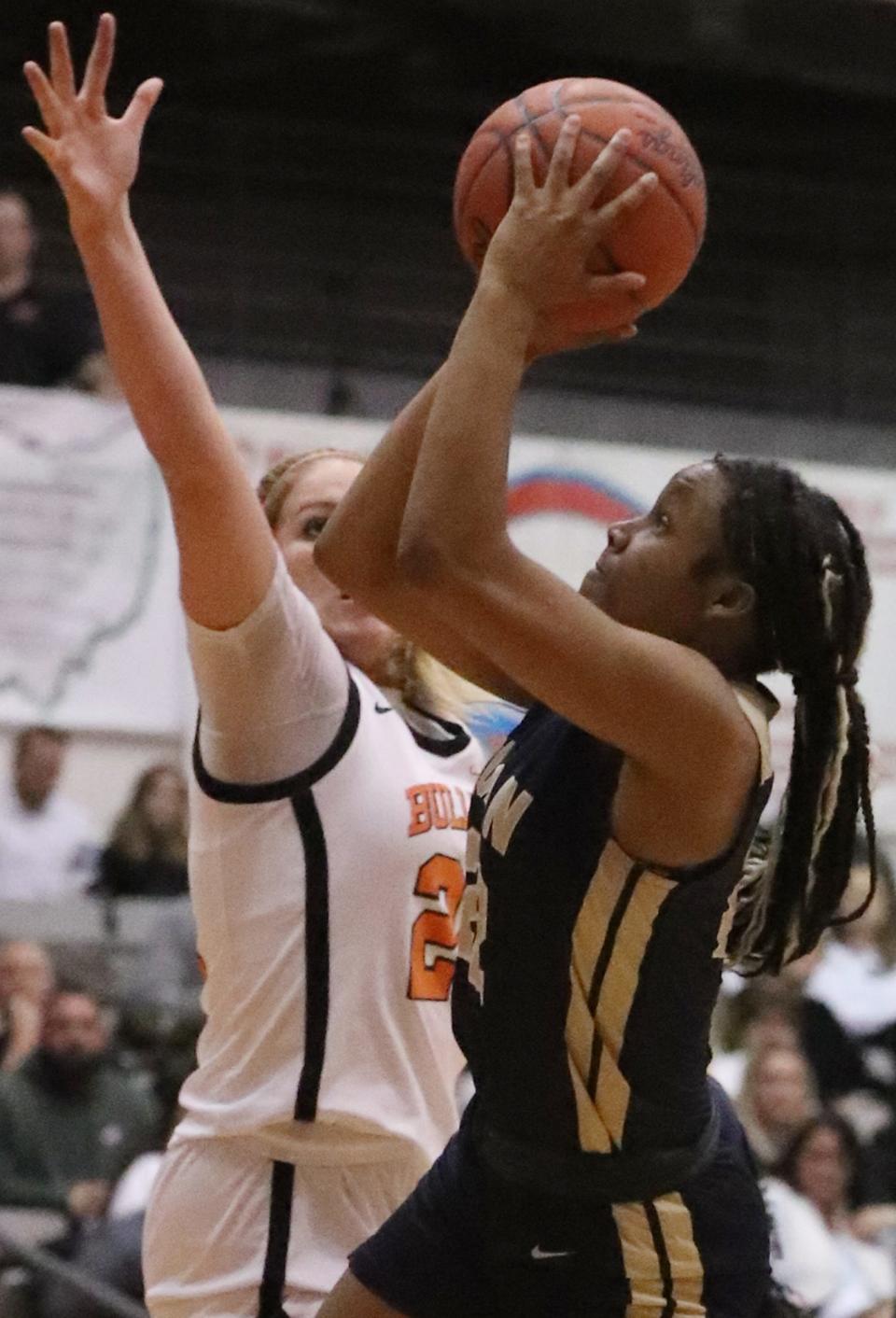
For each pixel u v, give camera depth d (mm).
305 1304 3438
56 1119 8586
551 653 2736
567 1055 2904
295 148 14375
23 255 11930
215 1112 3525
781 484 3004
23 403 11188
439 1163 3119
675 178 2965
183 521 3275
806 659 3004
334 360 13961
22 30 13938
